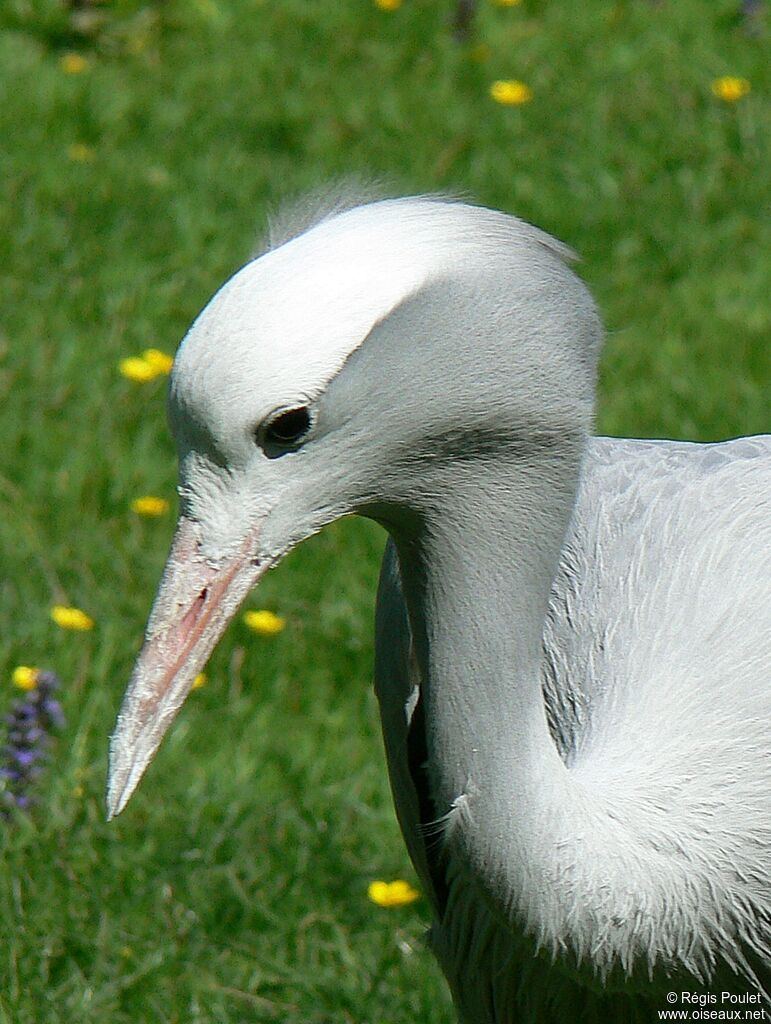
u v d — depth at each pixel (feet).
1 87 50.93
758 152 49.65
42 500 35.81
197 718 30.81
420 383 15.48
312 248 15.37
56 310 41.98
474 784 16.63
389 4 56.90
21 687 30.09
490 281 15.49
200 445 15.57
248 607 33.45
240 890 26.86
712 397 39.78
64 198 46.21
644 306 43.70
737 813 17.92
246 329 15.11
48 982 24.98
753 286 44.78
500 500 16.15
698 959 18.04
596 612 19.72
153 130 50.01
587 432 16.40
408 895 26.66
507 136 50.08
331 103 51.65
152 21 55.52
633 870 17.11
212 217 45.83
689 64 53.67
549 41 55.06
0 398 38.68
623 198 47.78
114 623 32.37
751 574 19.30
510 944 20.62
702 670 18.71
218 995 25.23
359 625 33.14
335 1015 25.04
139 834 27.55
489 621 16.38
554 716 19.69
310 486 15.69
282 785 29.48
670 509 20.30
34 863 26.43
